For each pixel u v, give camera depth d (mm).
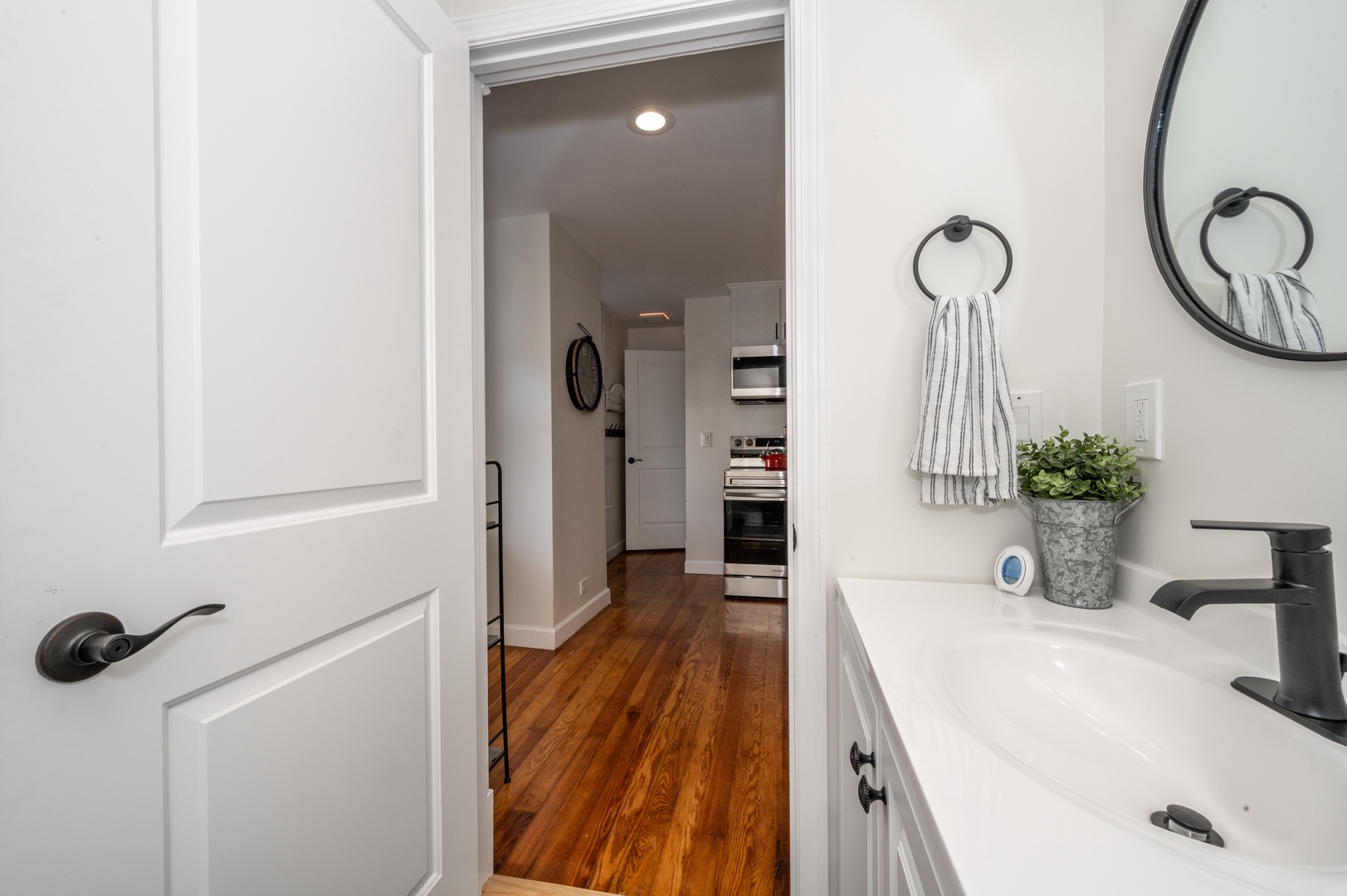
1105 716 685
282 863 771
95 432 566
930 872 408
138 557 601
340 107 863
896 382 1077
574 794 1704
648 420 5594
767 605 3768
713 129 2084
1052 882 330
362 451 904
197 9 660
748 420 4566
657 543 5609
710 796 1691
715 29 1179
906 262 1069
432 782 1088
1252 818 526
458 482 1156
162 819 633
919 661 672
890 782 576
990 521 1057
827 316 1098
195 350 659
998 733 634
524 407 3014
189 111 652
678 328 6016
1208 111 724
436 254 1085
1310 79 568
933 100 1059
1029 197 1029
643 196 2691
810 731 1120
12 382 506
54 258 535
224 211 689
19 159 510
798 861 1137
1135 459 914
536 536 2996
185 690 650
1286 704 536
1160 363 846
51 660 522
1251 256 652
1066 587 910
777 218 2961
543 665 2736
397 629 993
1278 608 545
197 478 661
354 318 888
